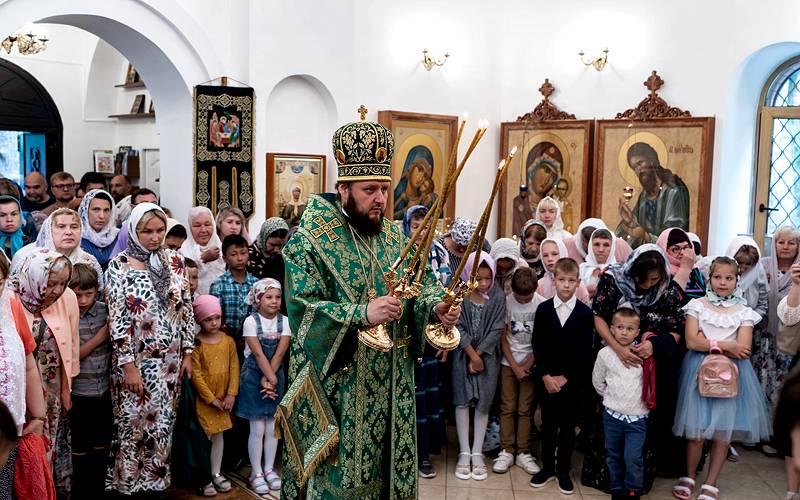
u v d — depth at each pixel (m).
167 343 4.18
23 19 6.00
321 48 7.68
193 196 7.09
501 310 4.85
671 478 4.93
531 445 5.42
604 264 5.65
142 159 10.71
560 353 4.68
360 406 2.78
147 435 4.12
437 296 2.79
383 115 8.14
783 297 5.16
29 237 6.64
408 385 2.90
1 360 2.99
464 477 4.81
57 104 10.71
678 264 5.08
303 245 2.75
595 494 4.63
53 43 10.60
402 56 8.33
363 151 2.73
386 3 8.18
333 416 2.78
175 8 6.90
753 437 4.44
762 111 8.07
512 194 8.95
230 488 4.56
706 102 7.84
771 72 8.03
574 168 8.54
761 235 8.16
